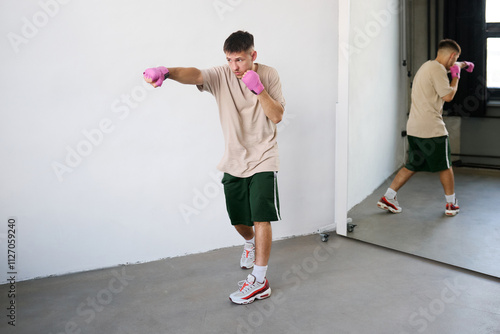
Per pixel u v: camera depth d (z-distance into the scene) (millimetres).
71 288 2922
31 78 2850
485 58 2789
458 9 2865
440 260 3146
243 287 2707
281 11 3357
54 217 3035
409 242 3289
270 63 3395
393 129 3236
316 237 3666
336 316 2525
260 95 2525
